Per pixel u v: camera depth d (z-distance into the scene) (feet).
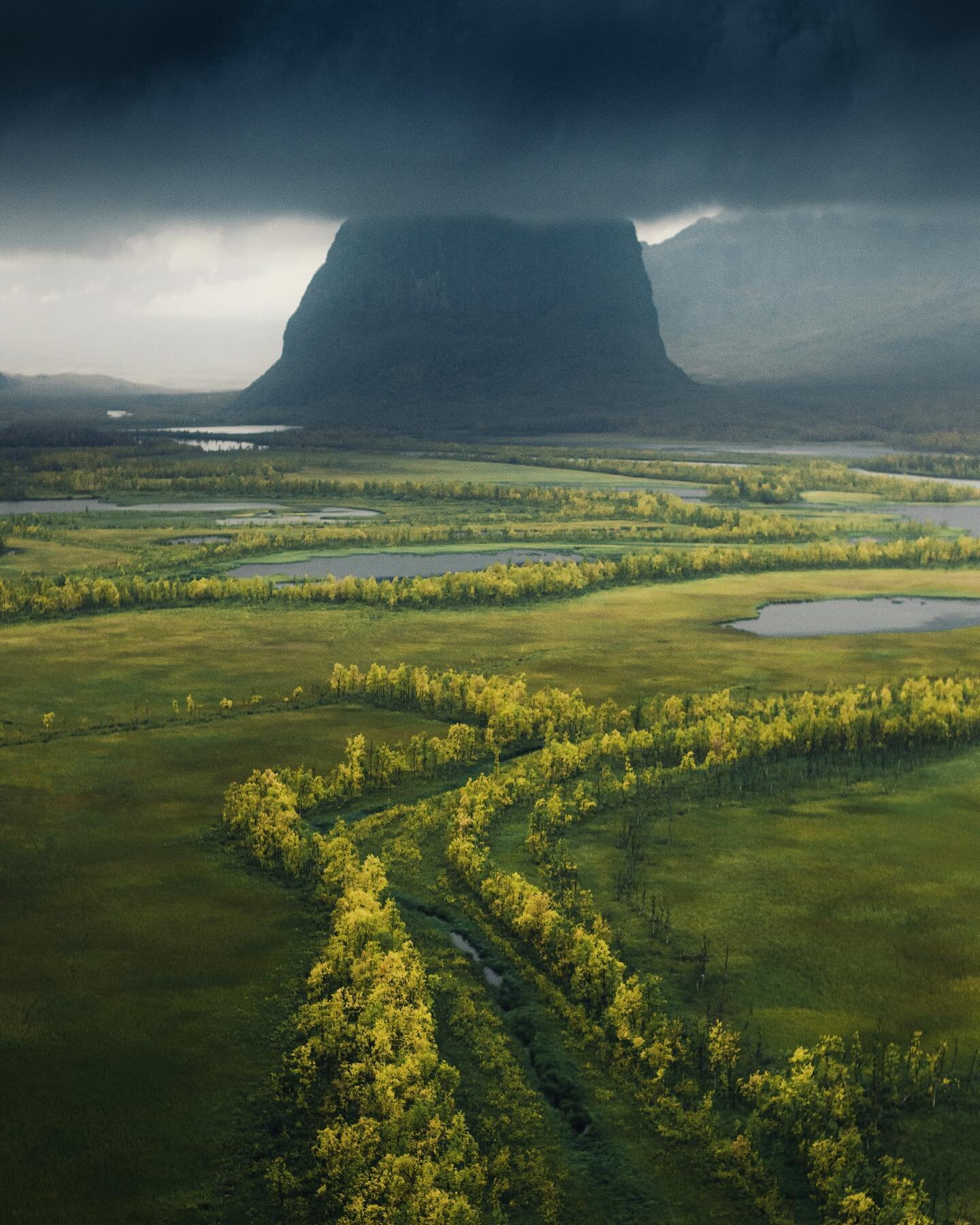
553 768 418.10
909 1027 259.60
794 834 368.07
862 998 271.08
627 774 404.57
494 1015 263.70
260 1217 203.82
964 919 309.63
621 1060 246.27
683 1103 233.35
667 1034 249.14
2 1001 264.11
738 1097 235.40
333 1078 239.30
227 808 368.48
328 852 328.08
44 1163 214.48
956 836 366.22
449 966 284.61
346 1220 200.75
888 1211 198.70
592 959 269.64
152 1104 230.68
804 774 424.46
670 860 348.38
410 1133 216.13
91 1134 222.07
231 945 291.38
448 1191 204.74
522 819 379.35
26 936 293.84
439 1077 233.76
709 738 440.45
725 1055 241.96
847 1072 235.20
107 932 296.51
